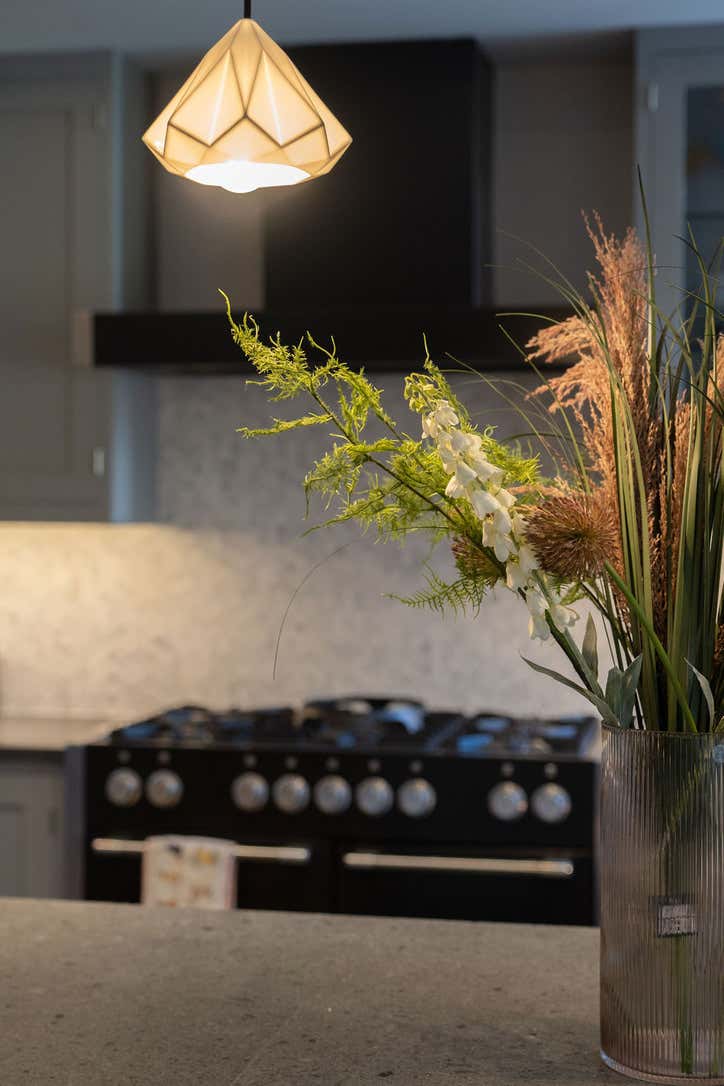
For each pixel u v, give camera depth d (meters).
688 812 1.36
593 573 1.37
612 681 1.40
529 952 1.83
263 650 4.04
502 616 3.92
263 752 3.29
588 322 1.44
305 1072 1.43
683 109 3.42
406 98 3.55
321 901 3.27
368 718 3.60
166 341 3.47
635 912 1.39
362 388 1.41
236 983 1.71
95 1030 1.55
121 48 3.70
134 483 3.87
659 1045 1.38
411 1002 1.64
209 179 1.49
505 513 1.35
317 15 3.37
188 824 3.34
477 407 3.73
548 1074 1.42
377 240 3.57
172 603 4.08
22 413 3.75
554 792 3.15
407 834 3.23
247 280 4.04
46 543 4.13
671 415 1.41
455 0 3.27
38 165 3.73
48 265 3.73
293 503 4.01
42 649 4.14
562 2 3.28
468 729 3.50
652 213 3.42
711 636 1.41
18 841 3.48
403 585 3.96
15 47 3.67
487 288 3.74
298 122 1.34
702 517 1.39
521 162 3.88
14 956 1.81
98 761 3.38
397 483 1.45
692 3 3.29
